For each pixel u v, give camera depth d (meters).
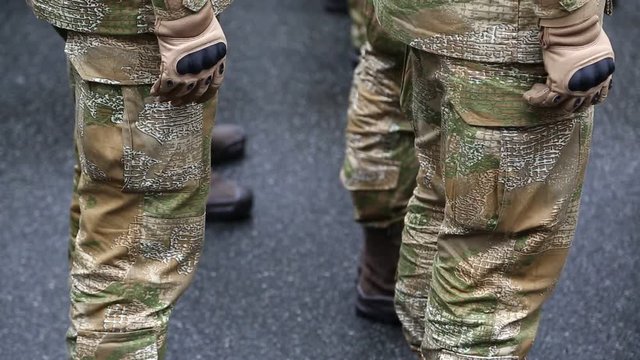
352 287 3.70
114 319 2.51
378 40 3.04
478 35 2.21
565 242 2.46
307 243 3.96
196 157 2.44
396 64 3.07
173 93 2.24
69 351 2.62
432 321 2.52
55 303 3.61
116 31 2.29
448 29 2.23
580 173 2.40
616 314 3.53
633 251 3.89
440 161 2.51
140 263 2.50
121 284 2.49
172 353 3.35
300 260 3.86
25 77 5.23
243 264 3.82
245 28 5.87
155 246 2.49
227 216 4.06
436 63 2.31
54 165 4.48
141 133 2.37
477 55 2.22
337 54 5.58
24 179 4.36
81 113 2.40
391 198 3.21
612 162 4.51
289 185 4.37
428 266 2.76
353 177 3.21
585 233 4.00
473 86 2.25
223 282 3.71
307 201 4.25
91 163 2.42
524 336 2.47
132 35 2.29
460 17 2.21
